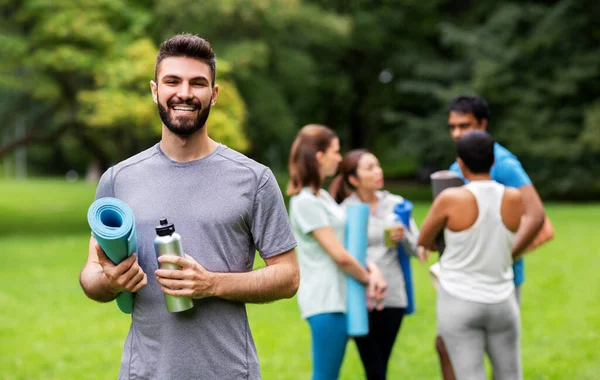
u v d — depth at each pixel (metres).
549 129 22.92
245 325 2.42
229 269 2.38
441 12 26.64
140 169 2.43
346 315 3.76
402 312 4.13
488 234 3.39
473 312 3.39
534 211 3.63
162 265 2.23
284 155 32.19
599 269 9.99
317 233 3.74
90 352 6.32
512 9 23.30
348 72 26.67
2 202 25.38
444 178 3.59
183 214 2.36
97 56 15.71
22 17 15.66
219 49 16.89
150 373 2.34
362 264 3.82
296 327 7.19
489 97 22.92
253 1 16.22
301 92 22.45
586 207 20.12
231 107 15.59
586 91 23.08
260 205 2.41
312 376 3.84
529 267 10.27
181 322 2.33
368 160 4.19
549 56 23.06
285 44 20.30
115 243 2.15
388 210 4.20
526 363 5.67
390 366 5.74
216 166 2.40
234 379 2.36
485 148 3.43
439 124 23.62
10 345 6.56
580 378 5.28
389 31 25.73
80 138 19.02
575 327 6.84
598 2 22.22
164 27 17.45
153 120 15.01
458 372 3.45
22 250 13.12
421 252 3.75
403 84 24.33
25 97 18.91
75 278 10.21
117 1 15.95
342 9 24.47
